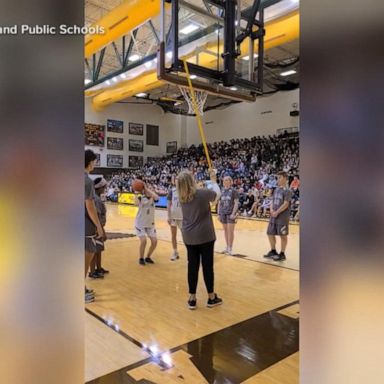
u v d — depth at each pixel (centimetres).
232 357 199
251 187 1112
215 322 250
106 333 232
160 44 283
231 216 482
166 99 1588
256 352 205
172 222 447
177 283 347
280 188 447
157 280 358
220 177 1319
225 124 1778
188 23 374
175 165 1711
